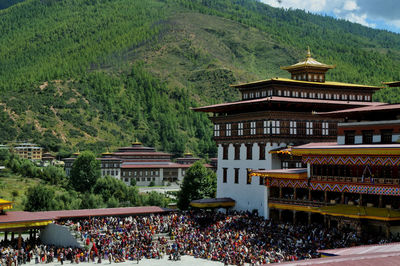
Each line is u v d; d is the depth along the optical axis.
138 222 113.06
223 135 131.62
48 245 107.06
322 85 129.12
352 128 99.31
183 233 105.06
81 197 170.25
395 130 91.94
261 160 118.50
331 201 98.25
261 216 116.19
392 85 103.38
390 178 87.12
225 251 91.62
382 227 90.62
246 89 132.62
